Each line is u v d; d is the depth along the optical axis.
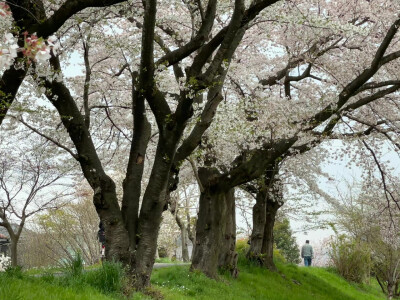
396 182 16.86
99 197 9.43
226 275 14.16
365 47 14.86
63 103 9.45
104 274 8.15
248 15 9.23
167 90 12.48
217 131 12.27
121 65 12.05
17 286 6.45
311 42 15.27
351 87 12.49
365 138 15.73
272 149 13.52
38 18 7.85
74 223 30.55
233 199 15.11
